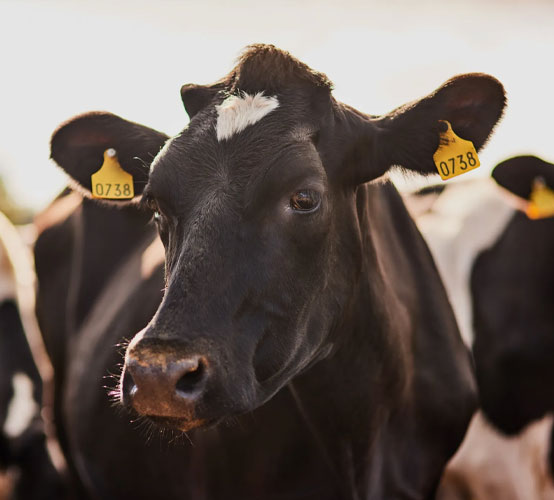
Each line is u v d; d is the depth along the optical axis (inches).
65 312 225.8
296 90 137.3
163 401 115.8
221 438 166.6
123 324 189.5
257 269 125.0
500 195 272.2
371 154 143.3
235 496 169.5
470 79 143.0
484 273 262.2
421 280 179.6
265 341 126.3
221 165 128.3
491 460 252.7
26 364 273.4
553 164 218.4
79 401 203.6
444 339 178.1
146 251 199.9
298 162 129.2
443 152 145.3
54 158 162.7
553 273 257.3
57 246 232.4
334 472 160.7
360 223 147.8
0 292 279.3
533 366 255.0
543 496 263.0
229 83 140.7
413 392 169.2
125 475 190.4
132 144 159.3
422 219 281.4
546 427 257.1
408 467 169.3
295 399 158.7
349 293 142.4
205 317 120.1
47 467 256.8
